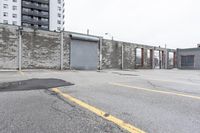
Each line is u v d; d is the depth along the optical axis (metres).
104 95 5.63
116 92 6.19
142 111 3.91
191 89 7.07
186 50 39.47
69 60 23.11
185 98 5.27
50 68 21.55
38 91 6.16
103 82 9.11
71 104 4.45
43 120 3.28
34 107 4.14
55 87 7.09
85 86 7.54
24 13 62.03
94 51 25.66
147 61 33.84
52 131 2.80
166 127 3.00
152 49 34.78
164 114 3.71
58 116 3.52
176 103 4.66
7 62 18.72
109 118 3.43
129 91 6.43
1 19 59.06
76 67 23.75
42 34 20.98
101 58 26.47
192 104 4.56
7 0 59.72
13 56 19.05
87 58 24.83
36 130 2.83
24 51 19.72
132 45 31.06
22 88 6.76
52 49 21.73
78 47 23.95
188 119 3.41
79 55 24.05
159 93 6.08
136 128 2.95
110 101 4.82
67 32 22.94
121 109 4.05
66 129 2.88
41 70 19.97
